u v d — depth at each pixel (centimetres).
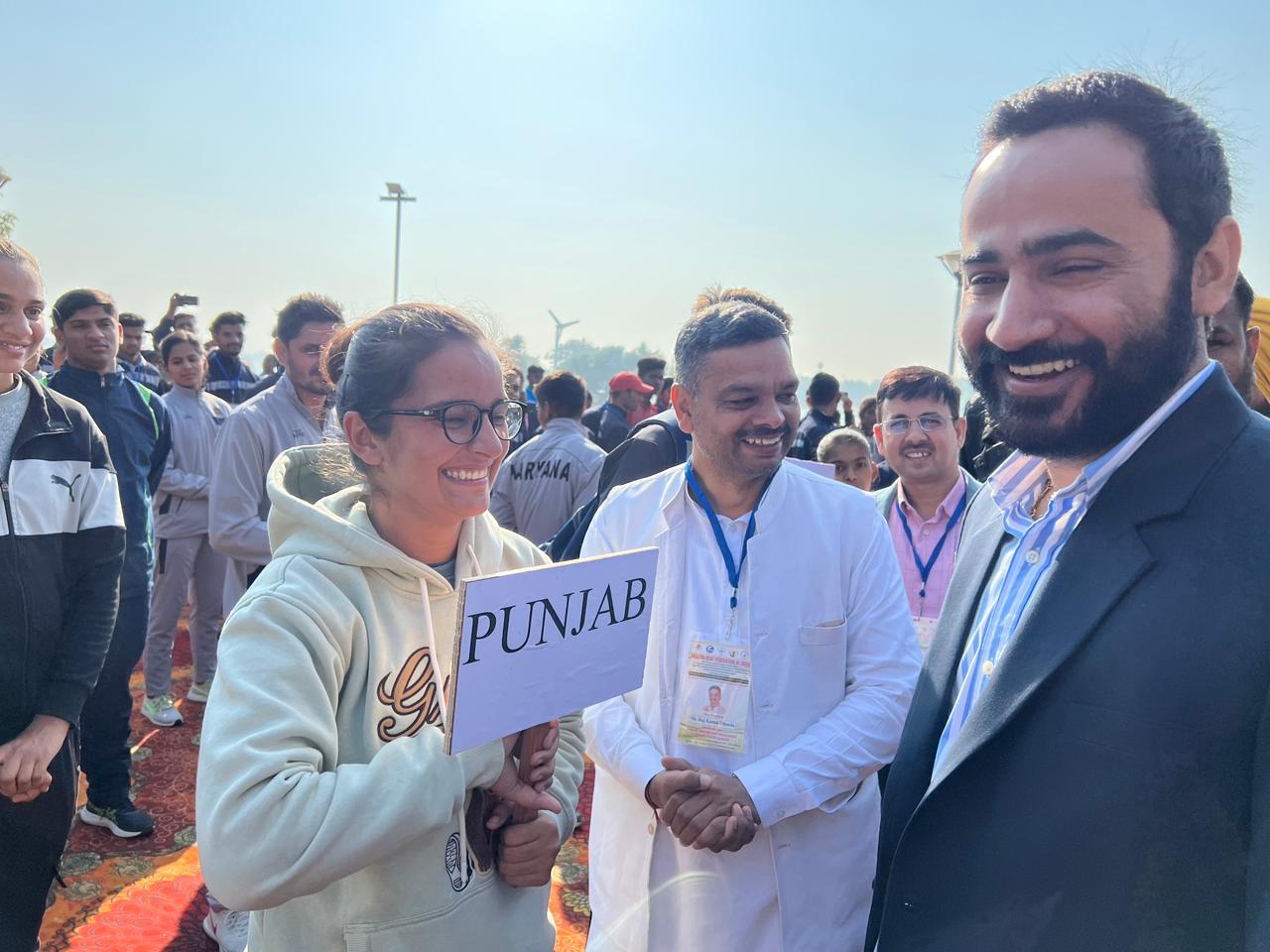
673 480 196
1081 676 89
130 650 346
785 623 180
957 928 96
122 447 361
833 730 172
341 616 122
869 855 185
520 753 129
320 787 108
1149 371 88
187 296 811
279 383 362
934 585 288
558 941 290
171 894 307
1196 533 86
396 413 124
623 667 133
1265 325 212
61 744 217
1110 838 84
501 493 445
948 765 99
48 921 287
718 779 165
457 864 125
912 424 286
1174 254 87
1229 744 79
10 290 210
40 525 219
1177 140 86
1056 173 88
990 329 93
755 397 176
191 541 458
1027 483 122
